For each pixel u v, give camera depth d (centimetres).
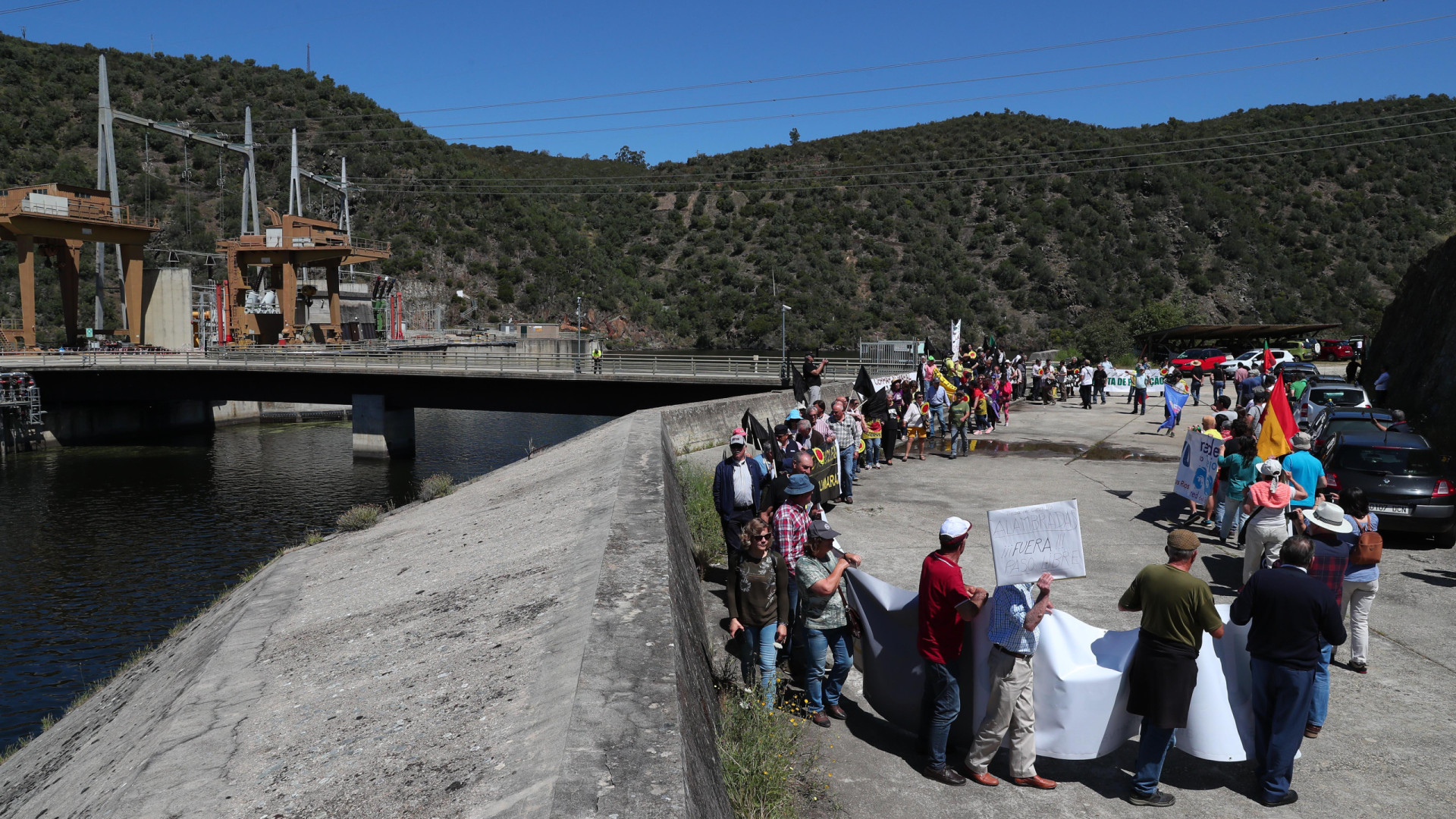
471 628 714
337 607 1017
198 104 19175
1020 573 545
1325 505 742
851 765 596
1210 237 16562
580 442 2030
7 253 12800
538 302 16125
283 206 16738
